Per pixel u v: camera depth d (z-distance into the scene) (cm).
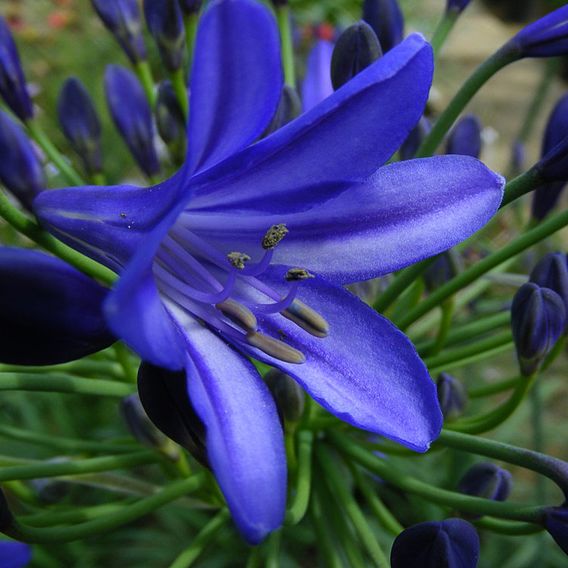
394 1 23
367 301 22
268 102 15
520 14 100
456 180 17
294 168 16
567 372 42
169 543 36
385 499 34
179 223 17
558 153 18
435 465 34
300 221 17
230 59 14
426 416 16
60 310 16
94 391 20
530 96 80
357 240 17
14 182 22
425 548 17
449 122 20
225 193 17
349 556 22
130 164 53
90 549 36
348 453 21
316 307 17
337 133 16
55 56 65
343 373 17
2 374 19
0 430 23
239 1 14
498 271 26
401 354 16
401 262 17
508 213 39
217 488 21
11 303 16
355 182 16
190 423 16
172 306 17
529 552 34
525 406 36
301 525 34
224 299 17
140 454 21
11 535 18
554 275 20
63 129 25
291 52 25
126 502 22
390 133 16
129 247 16
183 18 23
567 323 21
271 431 16
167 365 14
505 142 70
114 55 66
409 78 16
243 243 18
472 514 20
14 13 68
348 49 20
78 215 17
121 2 25
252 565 21
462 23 93
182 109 24
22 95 23
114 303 14
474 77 20
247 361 16
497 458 18
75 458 24
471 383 35
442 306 23
